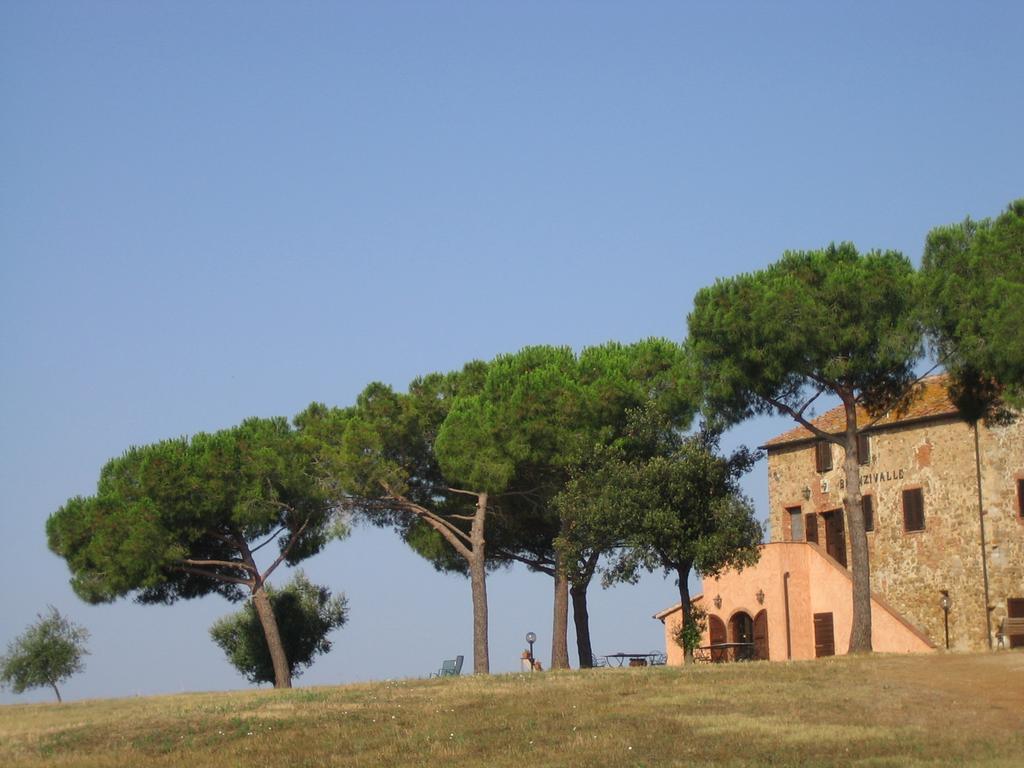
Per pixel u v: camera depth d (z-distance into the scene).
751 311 38.34
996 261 37.66
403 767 24.27
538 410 43.50
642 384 45.03
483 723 27.94
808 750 23.39
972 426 41.84
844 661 34.62
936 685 29.34
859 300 37.84
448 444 44.50
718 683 31.58
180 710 32.97
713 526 41.06
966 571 45.53
